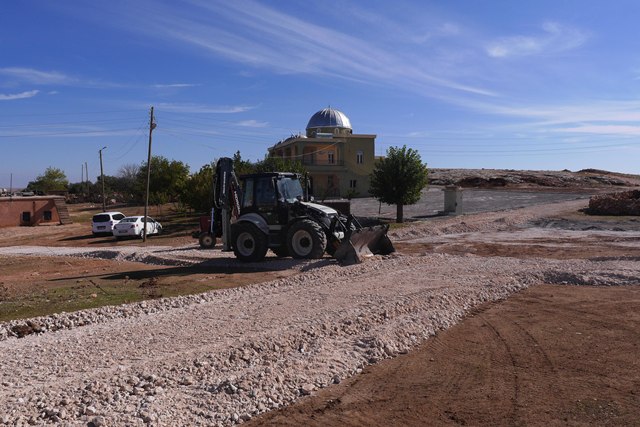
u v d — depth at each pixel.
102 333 8.30
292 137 66.81
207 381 6.15
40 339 8.23
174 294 12.46
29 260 23.27
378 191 33.94
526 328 8.52
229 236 17.84
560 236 24.03
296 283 12.64
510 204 44.09
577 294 10.98
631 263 14.34
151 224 35.38
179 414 5.29
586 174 85.06
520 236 24.47
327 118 67.81
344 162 63.34
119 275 15.97
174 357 6.89
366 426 5.21
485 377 6.45
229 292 11.83
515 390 6.02
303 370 6.48
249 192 17.52
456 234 26.19
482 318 9.23
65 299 12.09
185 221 44.66
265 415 5.45
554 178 77.12
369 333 7.96
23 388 5.92
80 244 32.97
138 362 6.76
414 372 6.66
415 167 33.38
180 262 18.83
